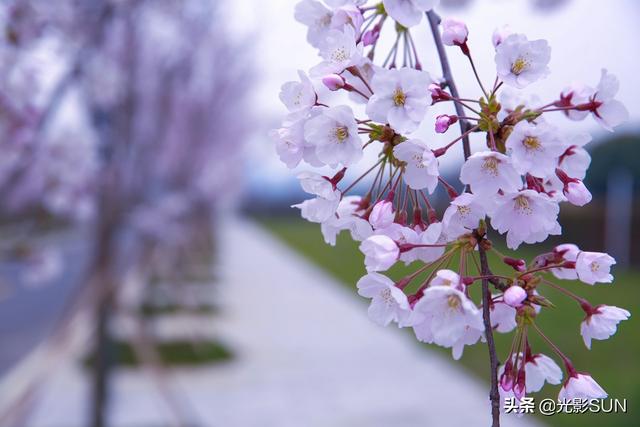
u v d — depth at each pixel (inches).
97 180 160.1
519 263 35.0
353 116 32.5
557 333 362.3
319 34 38.8
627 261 791.7
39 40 119.3
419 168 33.3
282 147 34.6
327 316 525.3
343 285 741.9
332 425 255.6
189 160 339.9
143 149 187.9
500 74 32.7
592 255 35.1
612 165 805.2
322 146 33.2
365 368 349.1
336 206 36.0
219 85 309.3
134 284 306.5
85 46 132.3
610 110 36.2
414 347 401.7
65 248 742.5
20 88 119.5
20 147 129.1
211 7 210.1
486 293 33.4
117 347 320.2
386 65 39.5
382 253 34.1
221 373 331.3
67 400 266.5
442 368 345.7
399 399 289.7
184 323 435.5
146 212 254.7
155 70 193.5
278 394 299.1
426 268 35.0
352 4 36.3
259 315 518.3
